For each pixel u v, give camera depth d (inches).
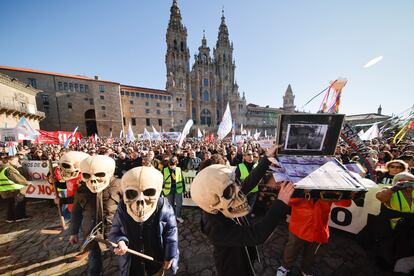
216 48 2635.3
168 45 2268.7
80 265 116.5
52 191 220.5
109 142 692.1
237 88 2511.1
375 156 199.8
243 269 52.1
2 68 1261.1
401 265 91.0
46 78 1430.9
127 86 1913.1
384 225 99.3
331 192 45.4
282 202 42.2
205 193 43.1
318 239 88.6
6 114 874.1
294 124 54.4
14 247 135.3
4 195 168.9
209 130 2332.7
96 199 90.4
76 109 1553.9
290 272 105.3
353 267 107.1
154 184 64.0
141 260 70.5
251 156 164.4
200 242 138.6
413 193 87.1
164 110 2073.1
